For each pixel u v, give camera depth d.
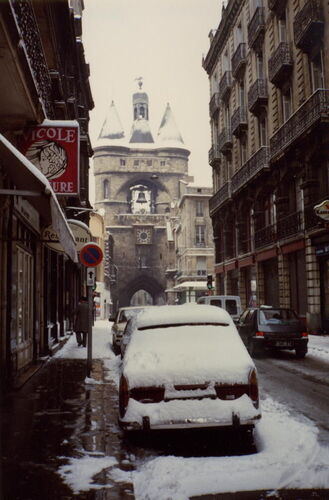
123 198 94.69
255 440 6.07
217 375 5.85
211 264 71.25
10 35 7.16
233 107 36.66
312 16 22.02
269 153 27.91
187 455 5.62
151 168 95.88
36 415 7.40
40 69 10.88
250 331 15.48
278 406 7.95
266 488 4.51
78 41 26.66
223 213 39.41
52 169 11.30
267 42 28.97
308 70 23.36
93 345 19.72
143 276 91.69
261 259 29.80
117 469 5.05
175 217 89.69
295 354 15.89
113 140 95.31
